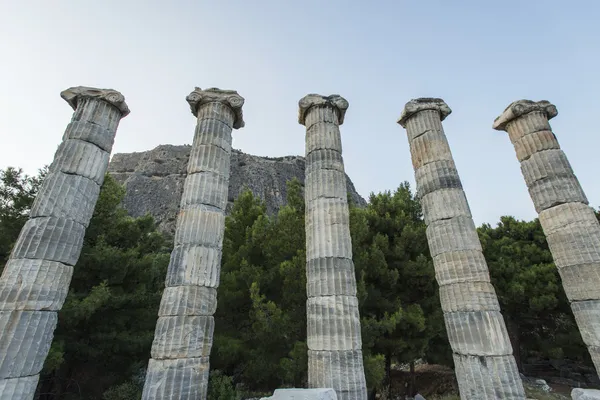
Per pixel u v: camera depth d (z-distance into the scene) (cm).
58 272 789
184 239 902
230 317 1405
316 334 816
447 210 985
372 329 1222
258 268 1355
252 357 1241
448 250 935
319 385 759
